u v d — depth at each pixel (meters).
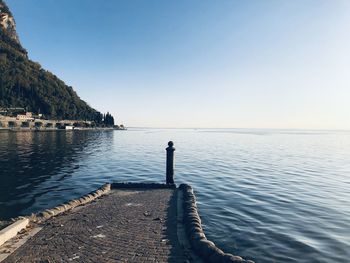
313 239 11.85
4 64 194.38
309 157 48.91
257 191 20.73
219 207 16.33
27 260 7.83
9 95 184.38
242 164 36.69
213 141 99.38
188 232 10.01
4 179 23.70
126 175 27.02
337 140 127.75
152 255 8.33
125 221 11.45
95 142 78.94
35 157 38.88
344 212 15.70
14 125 146.50
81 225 10.88
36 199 17.67
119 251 8.55
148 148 62.06
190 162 38.12
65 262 7.75
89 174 27.09
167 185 18.55
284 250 10.75
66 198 18.05
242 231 12.59
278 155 51.06
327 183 24.56
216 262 7.83
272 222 13.87
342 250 10.83
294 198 18.78
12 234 9.59
